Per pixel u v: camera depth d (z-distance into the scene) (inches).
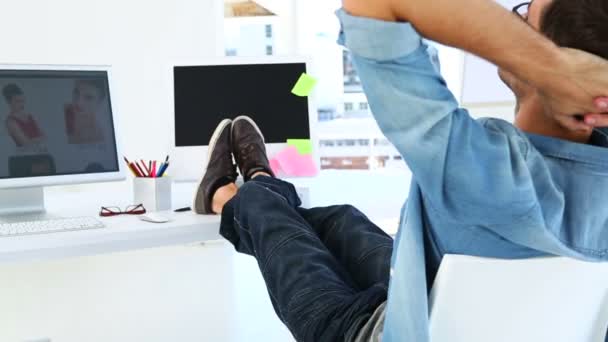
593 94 32.0
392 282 38.9
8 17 138.3
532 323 37.5
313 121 95.3
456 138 32.3
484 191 32.7
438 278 35.7
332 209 63.7
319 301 48.1
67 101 78.0
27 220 73.0
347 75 197.2
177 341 103.8
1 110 74.1
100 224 66.9
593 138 37.5
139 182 78.7
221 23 161.0
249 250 61.2
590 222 35.9
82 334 106.9
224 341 104.7
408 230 37.1
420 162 32.9
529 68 32.0
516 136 34.4
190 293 125.3
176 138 94.3
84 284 126.3
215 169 76.5
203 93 94.7
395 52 31.8
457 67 169.6
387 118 33.1
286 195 64.7
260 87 94.9
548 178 34.7
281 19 190.7
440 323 36.3
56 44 142.6
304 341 48.2
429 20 31.2
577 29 32.9
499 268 35.4
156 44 150.7
